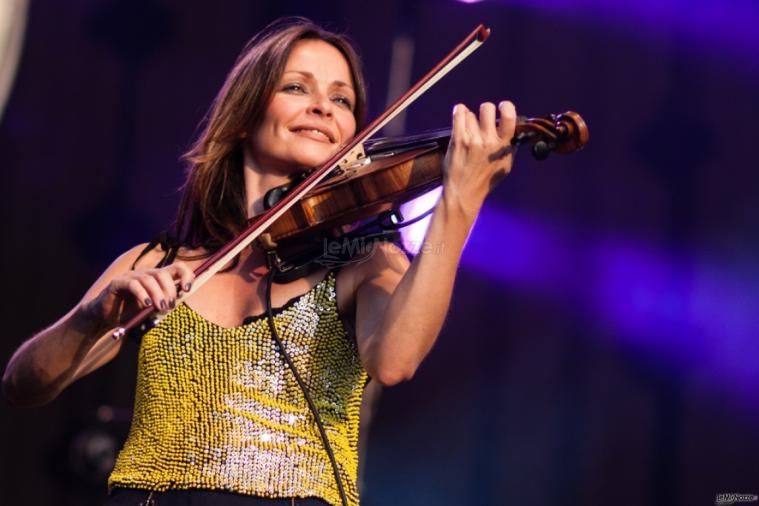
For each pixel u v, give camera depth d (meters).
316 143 7.57
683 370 17.67
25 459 16.11
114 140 17.14
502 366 17.98
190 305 6.89
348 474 6.61
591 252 18.02
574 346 17.92
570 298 17.98
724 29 17.88
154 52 17.41
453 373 18.05
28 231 16.70
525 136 6.52
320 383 6.72
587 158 18.16
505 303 18.06
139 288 6.19
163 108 17.36
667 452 17.62
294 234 6.95
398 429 17.98
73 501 15.88
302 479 6.36
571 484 17.75
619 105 18.19
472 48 7.41
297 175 7.64
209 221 7.72
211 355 6.66
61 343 6.87
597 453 17.77
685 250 17.83
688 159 17.94
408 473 17.91
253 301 6.95
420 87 7.38
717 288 17.69
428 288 6.28
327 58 7.81
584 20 18.28
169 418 6.59
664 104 18.06
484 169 6.41
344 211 6.96
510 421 17.92
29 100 16.84
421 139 7.43
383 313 6.44
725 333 17.56
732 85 17.88
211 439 6.44
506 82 18.25
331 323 6.84
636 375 17.80
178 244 7.66
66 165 16.94
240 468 6.35
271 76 7.62
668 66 18.09
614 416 17.78
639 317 17.84
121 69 17.28
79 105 17.03
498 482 17.83
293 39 7.76
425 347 6.38
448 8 18.27
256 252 7.21
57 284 16.73
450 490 17.88
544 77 18.27
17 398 7.30
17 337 16.52
